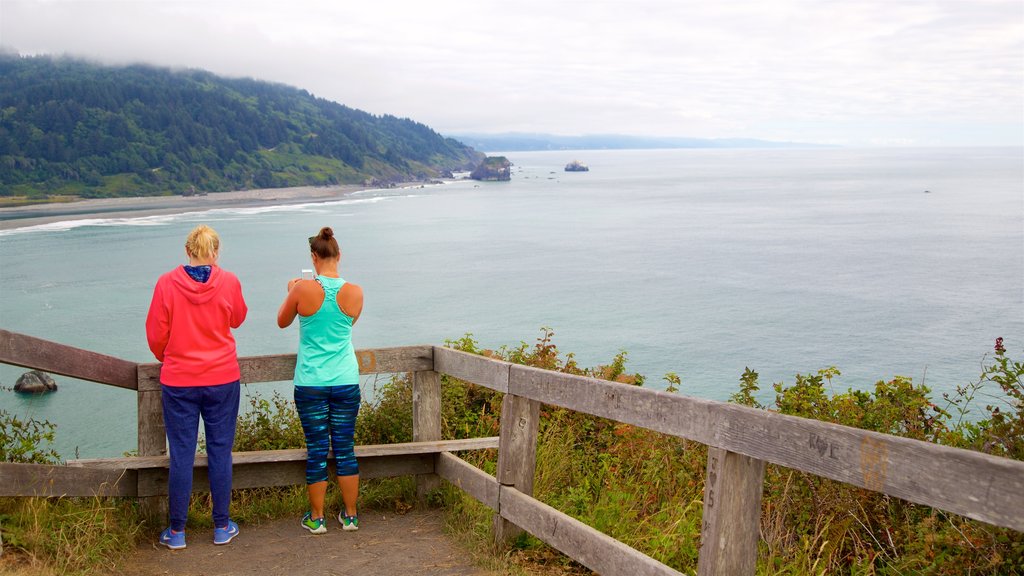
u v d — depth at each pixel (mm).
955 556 3910
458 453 6461
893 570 4176
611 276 84688
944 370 44750
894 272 84625
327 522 5285
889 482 2367
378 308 67438
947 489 2217
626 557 3480
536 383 4270
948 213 156500
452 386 7215
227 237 127375
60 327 60438
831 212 164000
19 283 82000
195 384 4688
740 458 2963
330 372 4977
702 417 3072
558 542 3998
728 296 71625
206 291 4668
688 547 4332
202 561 4590
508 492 4496
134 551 4680
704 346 52156
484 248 111375
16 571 3859
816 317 61344
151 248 111750
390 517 5371
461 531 4887
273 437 6578
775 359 48594
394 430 6406
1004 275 81375
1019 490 2043
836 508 4668
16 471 4355
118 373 4926
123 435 33812
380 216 170000
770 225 138625
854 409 5879
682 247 109625
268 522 5316
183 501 4746
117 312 66375
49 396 39625
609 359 48375
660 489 5406
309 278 4996
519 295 73250
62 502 4672
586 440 6727
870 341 53062
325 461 5062
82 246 114375
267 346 52125
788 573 4137
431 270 90438
